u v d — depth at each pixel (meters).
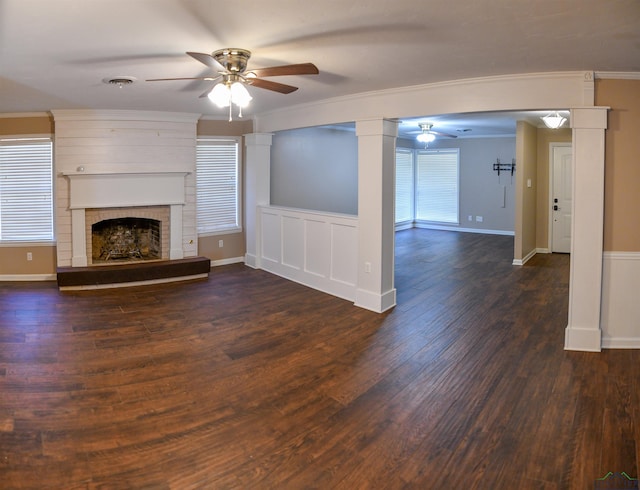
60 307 5.43
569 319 4.25
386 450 2.75
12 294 5.94
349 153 9.25
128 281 6.30
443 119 7.64
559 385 3.56
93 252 6.88
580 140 4.06
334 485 2.45
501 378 3.69
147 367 3.87
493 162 11.12
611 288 4.22
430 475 2.53
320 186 8.62
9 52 3.28
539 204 8.84
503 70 3.94
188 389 3.50
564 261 8.11
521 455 2.70
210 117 7.09
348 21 2.69
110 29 2.81
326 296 5.98
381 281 5.32
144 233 7.26
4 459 2.65
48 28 2.78
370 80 4.40
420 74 4.11
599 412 3.17
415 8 2.48
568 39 3.02
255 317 5.15
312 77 4.26
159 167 6.72
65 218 6.36
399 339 4.52
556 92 4.05
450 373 3.78
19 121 6.30
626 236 4.15
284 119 6.45
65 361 3.97
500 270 7.46
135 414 3.15
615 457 2.68
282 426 3.01
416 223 12.40
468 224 11.62
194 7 2.46
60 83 4.34
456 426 3.01
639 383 3.59
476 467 2.60
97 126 6.30
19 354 4.11
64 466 2.59
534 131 8.47
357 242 5.59
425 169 12.13
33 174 6.45
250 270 7.34
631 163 4.07
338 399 3.36
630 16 2.58
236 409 3.22
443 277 7.01
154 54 3.36
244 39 3.03
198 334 4.63
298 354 4.16
